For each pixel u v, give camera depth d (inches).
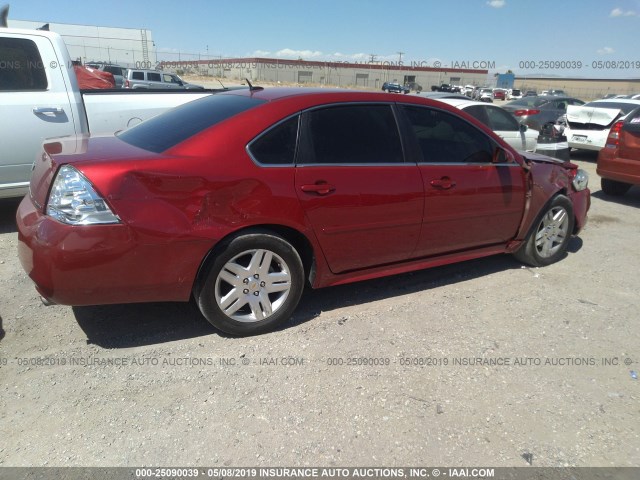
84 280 104.4
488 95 1801.2
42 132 193.3
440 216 147.5
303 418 98.0
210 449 89.4
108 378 108.0
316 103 129.0
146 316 134.9
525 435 96.5
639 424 101.2
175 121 133.9
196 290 118.0
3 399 100.3
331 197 126.3
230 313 121.5
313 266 131.8
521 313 146.4
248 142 117.9
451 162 149.6
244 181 115.0
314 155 126.0
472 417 100.6
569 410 104.3
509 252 173.6
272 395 104.3
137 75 958.4
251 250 119.4
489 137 159.5
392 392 107.0
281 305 127.4
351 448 91.0
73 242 101.7
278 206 119.3
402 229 141.5
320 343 125.0
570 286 168.6
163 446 89.7
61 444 89.3
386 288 160.7
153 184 106.7
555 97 632.4
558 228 183.8
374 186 132.9
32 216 108.9
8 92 187.3
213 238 112.8
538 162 175.6
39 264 103.3
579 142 462.6
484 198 155.8
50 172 108.1
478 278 172.4
